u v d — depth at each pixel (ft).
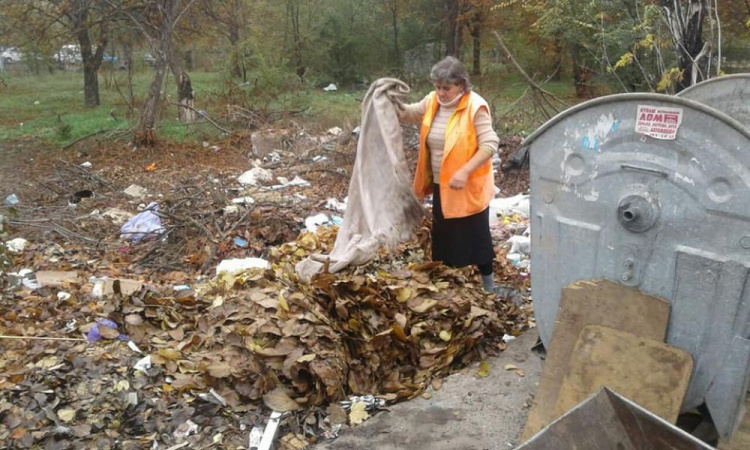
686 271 9.51
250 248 21.02
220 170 37.09
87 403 11.14
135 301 13.73
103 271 19.33
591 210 10.27
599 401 9.02
